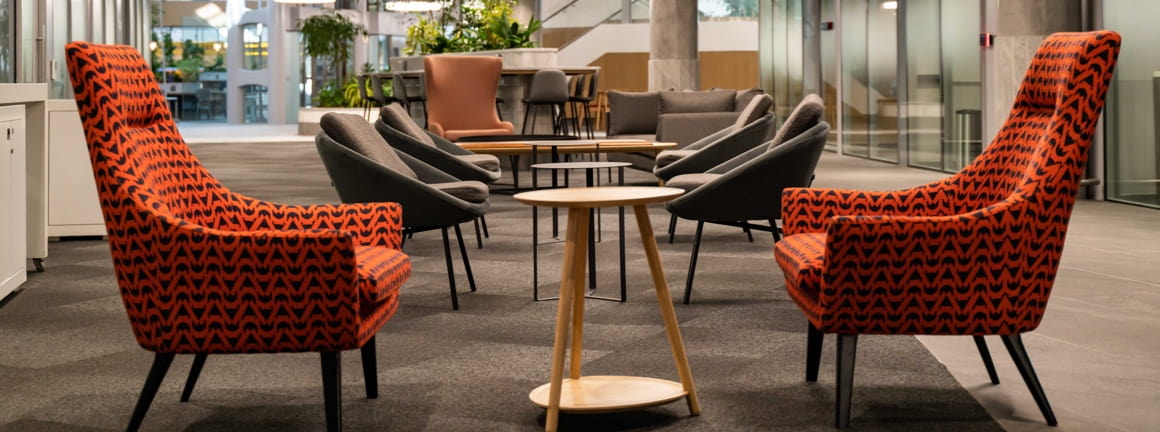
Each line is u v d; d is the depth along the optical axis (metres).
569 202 2.82
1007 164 3.20
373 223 3.25
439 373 3.44
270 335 2.65
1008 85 8.92
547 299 4.71
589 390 3.05
